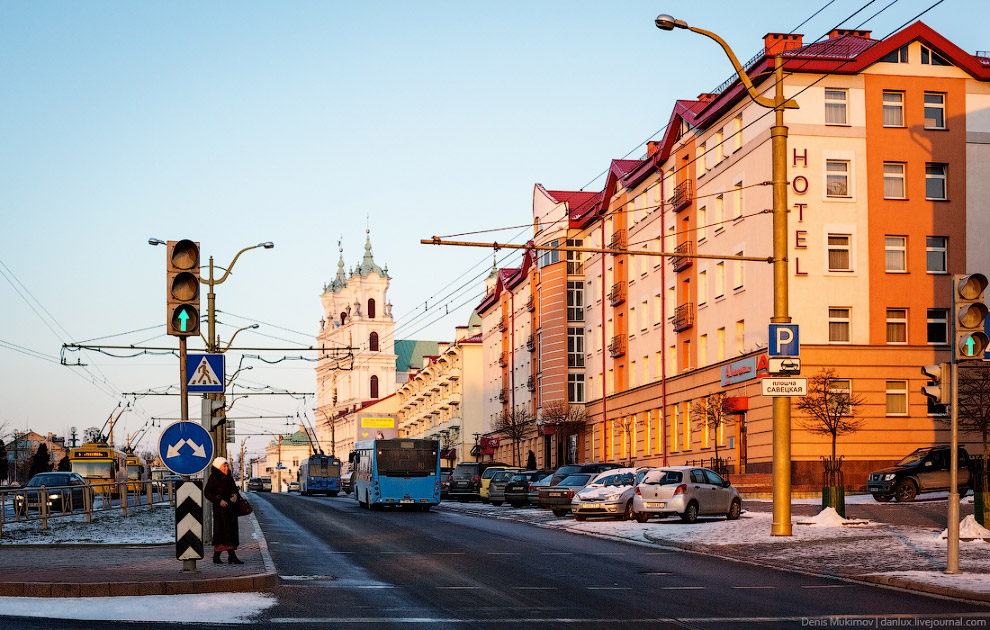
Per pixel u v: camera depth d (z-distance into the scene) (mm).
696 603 13805
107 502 35875
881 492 36406
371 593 14766
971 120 45500
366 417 95500
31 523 27656
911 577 15844
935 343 44438
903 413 43875
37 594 14133
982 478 35656
